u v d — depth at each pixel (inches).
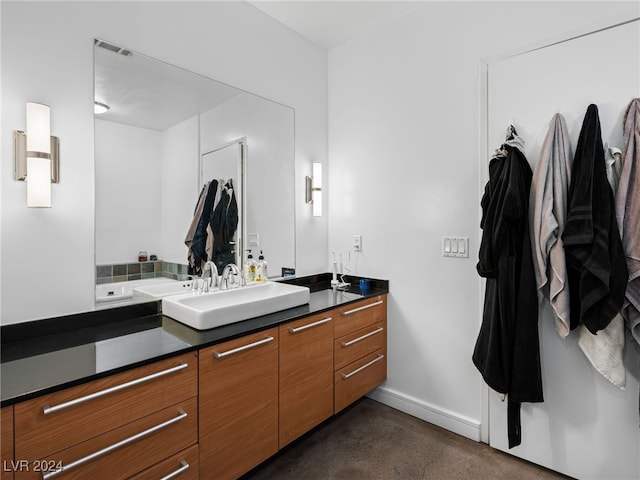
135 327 58.7
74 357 45.3
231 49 79.5
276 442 63.2
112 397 41.9
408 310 88.0
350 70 99.1
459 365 79.4
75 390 39.0
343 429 81.7
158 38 66.9
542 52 66.3
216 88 76.8
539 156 64.0
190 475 50.1
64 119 55.2
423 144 84.0
